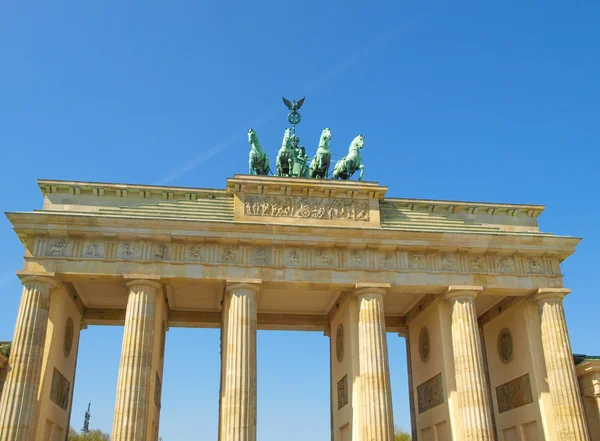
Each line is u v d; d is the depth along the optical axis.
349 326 72.12
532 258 74.00
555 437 68.00
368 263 70.19
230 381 63.06
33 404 59.72
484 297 78.94
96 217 65.75
